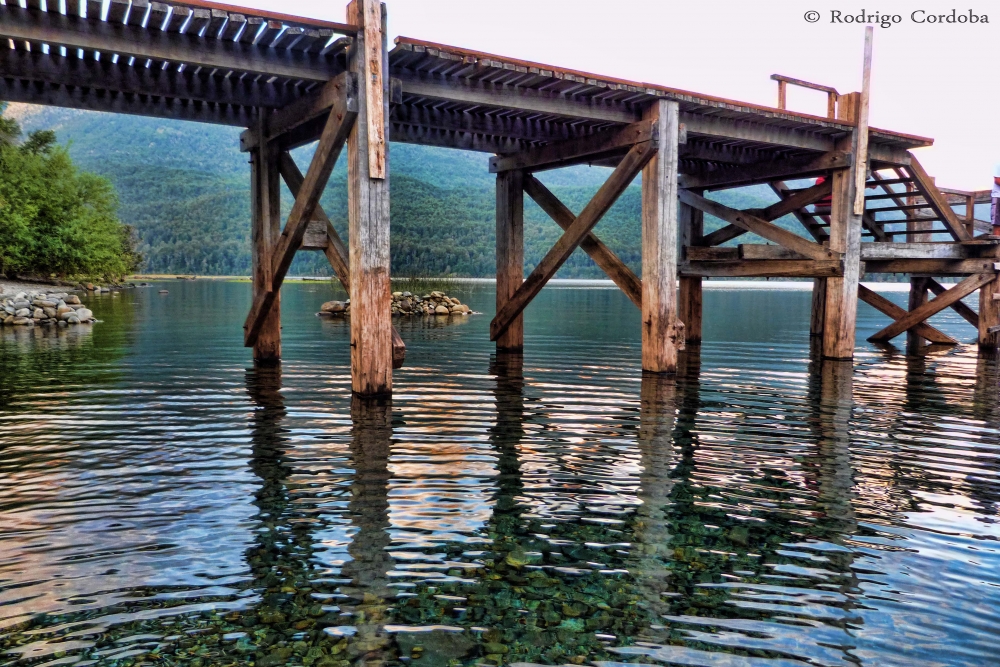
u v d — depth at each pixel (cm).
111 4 666
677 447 682
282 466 605
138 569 402
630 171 1046
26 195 4378
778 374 1156
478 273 12456
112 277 6009
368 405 872
